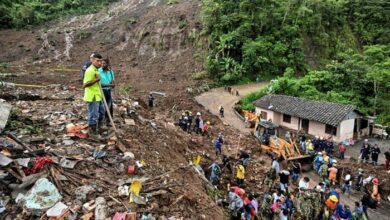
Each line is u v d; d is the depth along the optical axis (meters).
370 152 21.91
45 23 64.38
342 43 57.38
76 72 43.69
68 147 8.90
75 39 56.22
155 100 32.50
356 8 63.22
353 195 17.17
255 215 11.17
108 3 72.75
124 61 49.78
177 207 7.81
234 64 44.78
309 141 22.67
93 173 8.10
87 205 6.97
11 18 61.91
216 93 39.16
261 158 19.14
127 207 7.11
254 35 48.81
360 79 38.47
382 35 59.38
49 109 12.08
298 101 30.08
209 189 11.00
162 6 61.00
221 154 17.66
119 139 9.81
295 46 49.41
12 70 43.38
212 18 48.75
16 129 9.45
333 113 27.19
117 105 14.24
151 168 9.23
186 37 50.88
